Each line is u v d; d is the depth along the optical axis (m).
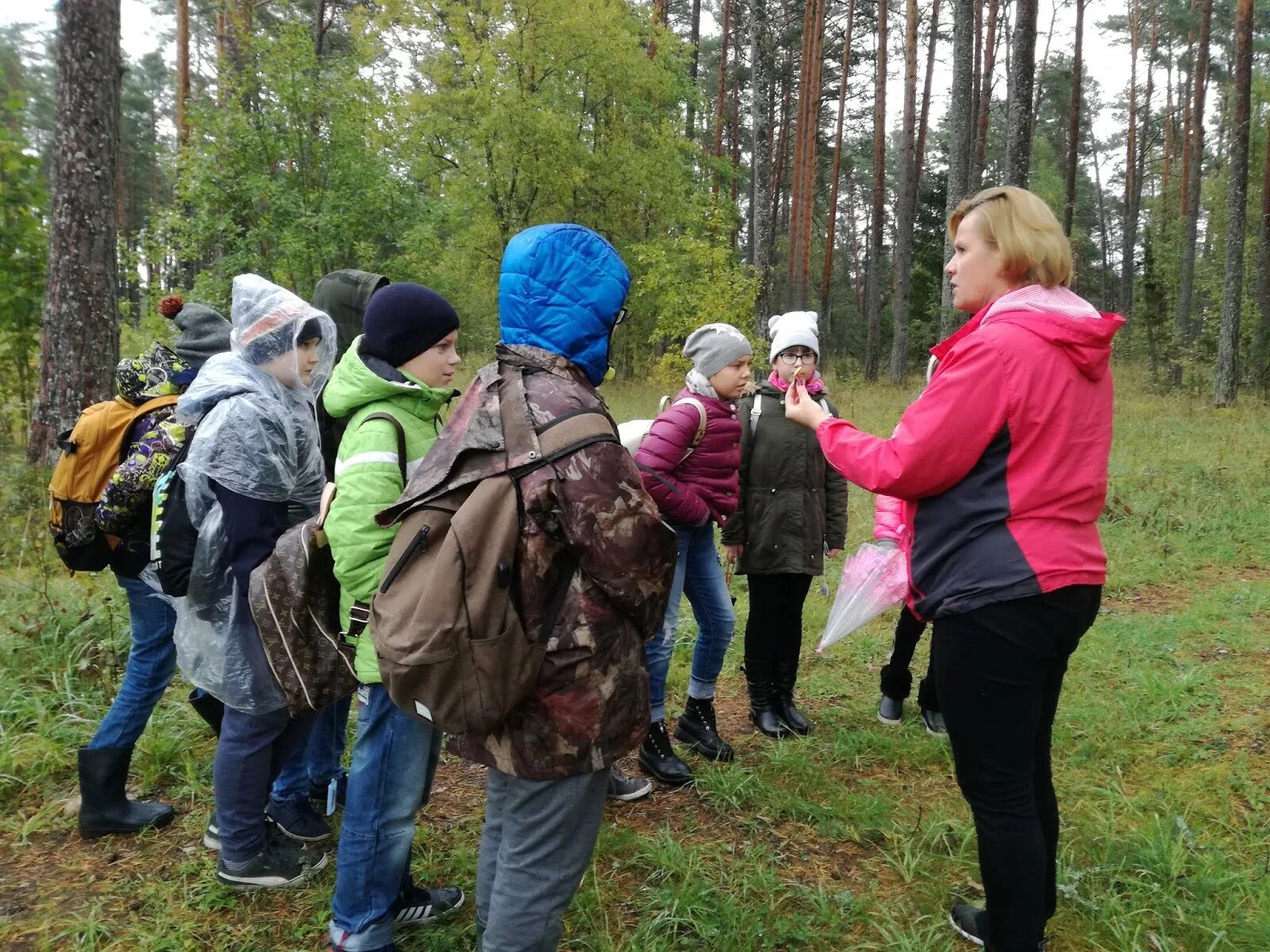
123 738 2.83
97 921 2.43
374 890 2.20
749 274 15.81
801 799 3.15
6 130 7.51
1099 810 3.10
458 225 15.48
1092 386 1.96
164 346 2.85
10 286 7.55
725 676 4.44
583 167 16.42
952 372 1.93
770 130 22.42
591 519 1.68
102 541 2.69
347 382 2.14
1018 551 1.90
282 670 2.21
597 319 1.86
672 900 2.54
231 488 2.29
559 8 15.27
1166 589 5.93
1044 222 1.98
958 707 1.99
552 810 1.77
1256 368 17.03
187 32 17.98
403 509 1.79
